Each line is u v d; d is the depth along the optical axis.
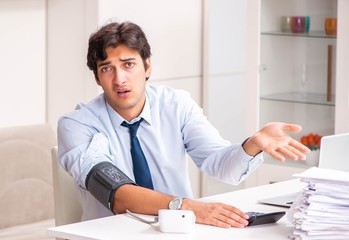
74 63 4.68
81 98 4.68
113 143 3.08
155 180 3.18
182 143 3.23
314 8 4.77
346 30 4.59
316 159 4.79
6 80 4.57
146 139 3.16
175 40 5.16
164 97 3.26
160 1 5.02
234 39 5.17
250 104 5.02
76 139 3.01
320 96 4.78
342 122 4.66
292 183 3.35
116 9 4.68
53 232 2.60
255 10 4.93
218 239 2.47
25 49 4.65
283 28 4.89
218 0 5.23
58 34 4.72
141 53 2.98
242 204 2.95
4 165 3.82
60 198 3.28
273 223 2.69
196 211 2.68
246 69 5.01
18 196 3.84
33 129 3.96
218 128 5.35
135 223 2.67
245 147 2.86
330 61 4.72
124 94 2.96
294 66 4.88
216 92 5.34
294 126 2.71
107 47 2.92
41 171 3.94
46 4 4.74
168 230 2.54
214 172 3.05
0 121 4.57
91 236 2.51
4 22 4.52
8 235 3.70
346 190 2.48
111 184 2.81
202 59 5.39
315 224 2.45
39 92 4.77
